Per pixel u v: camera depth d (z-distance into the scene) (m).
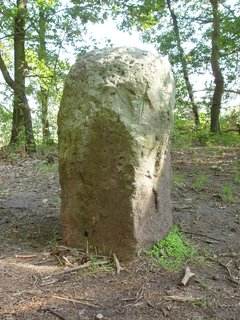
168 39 17.03
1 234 4.21
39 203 5.45
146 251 3.57
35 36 11.37
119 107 3.38
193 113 17.22
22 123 11.34
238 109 17.44
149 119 3.45
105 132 3.41
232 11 13.54
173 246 3.75
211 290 3.12
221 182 6.46
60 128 3.75
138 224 3.49
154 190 3.66
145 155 3.44
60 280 3.17
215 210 5.06
